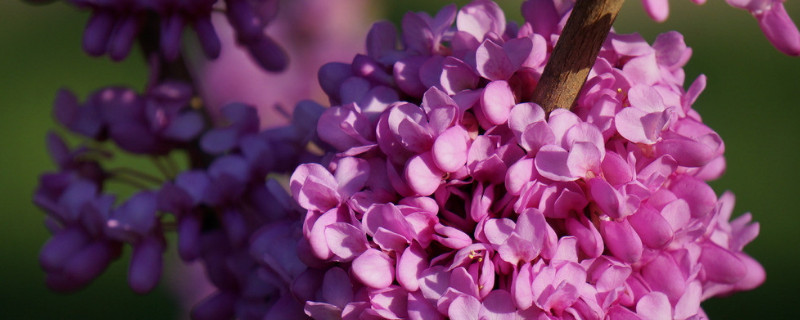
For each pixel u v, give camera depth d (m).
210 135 0.32
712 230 0.28
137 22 0.32
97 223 0.32
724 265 0.28
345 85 0.28
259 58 0.33
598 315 0.26
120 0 0.31
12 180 0.72
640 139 0.27
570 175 0.26
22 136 0.76
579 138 0.27
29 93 0.80
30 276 0.63
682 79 0.28
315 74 0.40
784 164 0.70
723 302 0.57
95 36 0.31
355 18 0.42
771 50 0.84
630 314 0.27
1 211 0.69
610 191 0.26
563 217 0.27
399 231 0.27
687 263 0.27
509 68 0.27
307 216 0.27
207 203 0.31
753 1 0.27
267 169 0.31
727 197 0.29
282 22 0.41
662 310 0.27
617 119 0.27
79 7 0.32
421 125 0.27
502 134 0.27
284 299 0.28
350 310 0.27
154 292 0.60
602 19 0.26
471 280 0.26
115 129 0.32
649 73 0.27
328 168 0.28
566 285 0.26
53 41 0.88
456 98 0.27
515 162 0.27
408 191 0.27
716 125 0.73
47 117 0.78
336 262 0.28
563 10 0.28
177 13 0.31
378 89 0.28
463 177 0.27
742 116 0.75
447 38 0.29
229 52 0.38
